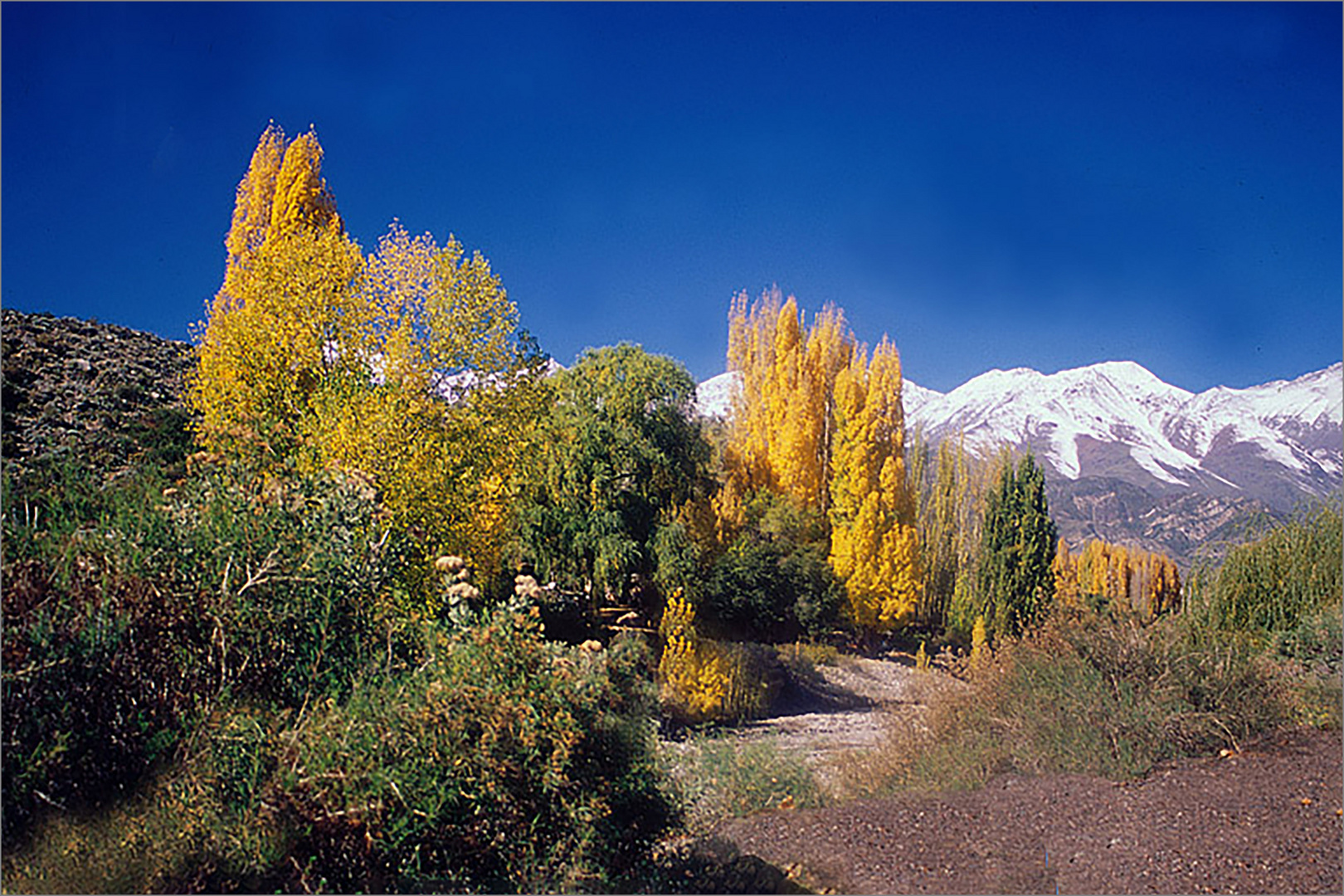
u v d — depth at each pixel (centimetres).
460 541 1102
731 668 1766
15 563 365
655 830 458
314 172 1905
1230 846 486
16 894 326
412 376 1151
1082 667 755
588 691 432
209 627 391
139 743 365
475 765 379
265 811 350
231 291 1387
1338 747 654
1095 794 604
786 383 3328
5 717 345
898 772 730
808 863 497
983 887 455
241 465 470
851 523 3070
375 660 415
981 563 2952
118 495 420
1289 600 1020
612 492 2311
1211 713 704
